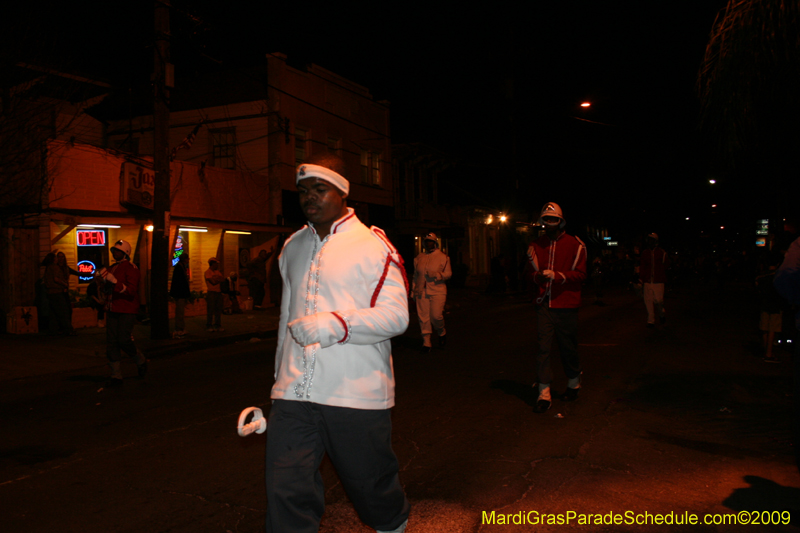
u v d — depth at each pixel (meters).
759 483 4.06
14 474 4.39
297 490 2.34
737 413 5.86
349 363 2.41
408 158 28.55
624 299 22.23
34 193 12.47
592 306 19.09
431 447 4.89
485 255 36.62
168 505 3.79
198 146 20.11
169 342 11.25
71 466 4.56
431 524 3.45
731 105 3.89
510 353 9.84
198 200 16.64
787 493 3.88
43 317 12.84
